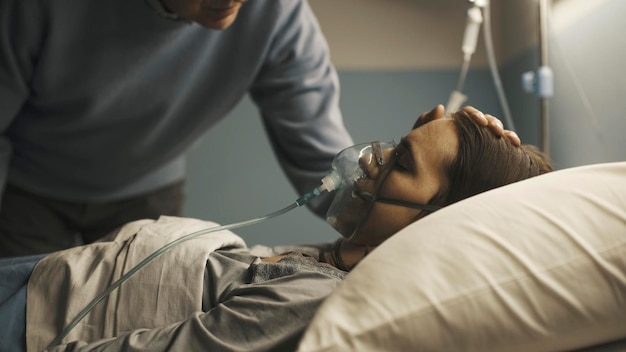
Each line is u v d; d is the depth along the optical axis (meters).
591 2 2.48
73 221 2.36
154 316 1.21
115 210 2.39
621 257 0.94
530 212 1.01
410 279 0.95
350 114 3.56
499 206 1.04
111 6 1.79
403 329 0.92
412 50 3.62
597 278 0.94
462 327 0.92
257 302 1.09
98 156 2.16
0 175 2.10
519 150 1.35
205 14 1.64
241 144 3.54
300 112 2.12
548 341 0.94
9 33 1.79
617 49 2.30
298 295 1.10
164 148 2.20
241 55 2.03
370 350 0.91
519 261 0.95
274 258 1.38
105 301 1.24
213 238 1.36
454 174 1.32
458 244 0.98
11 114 1.97
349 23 3.64
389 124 3.55
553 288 0.93
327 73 2.21
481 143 1.32
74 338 1.21
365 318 0.92
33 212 2.29
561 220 0.99
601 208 1.00
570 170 1.11
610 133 2.40
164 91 2.01
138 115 2.05
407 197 1.32
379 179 1.34
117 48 1.86
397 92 3.58
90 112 2.00
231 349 1.04
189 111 2.12
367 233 1.37
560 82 2.82
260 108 2.22
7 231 2.29
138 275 1.25
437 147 1.33
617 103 2.33
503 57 3.57
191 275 1.24
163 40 1.88
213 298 1.23
